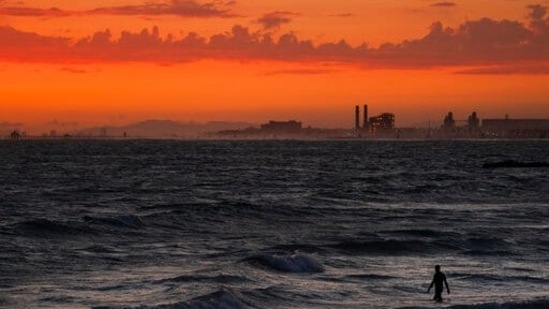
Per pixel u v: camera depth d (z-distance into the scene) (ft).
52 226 475.72
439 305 307.99
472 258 431.84
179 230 520.83
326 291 330.75
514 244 481.87
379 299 320.29
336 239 479.82
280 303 304.30
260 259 379.76
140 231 503.61
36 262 372.79
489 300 320.50
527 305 303.07
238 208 618.44
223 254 411.13
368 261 414.00
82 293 306.76
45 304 286.05
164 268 368.68
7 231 458.09
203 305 283.38
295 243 458.91
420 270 390.01
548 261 426.51
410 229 531.91
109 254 407.23
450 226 576.61
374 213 654.94
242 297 302.86
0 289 309.42
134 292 309.63
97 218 517.14
